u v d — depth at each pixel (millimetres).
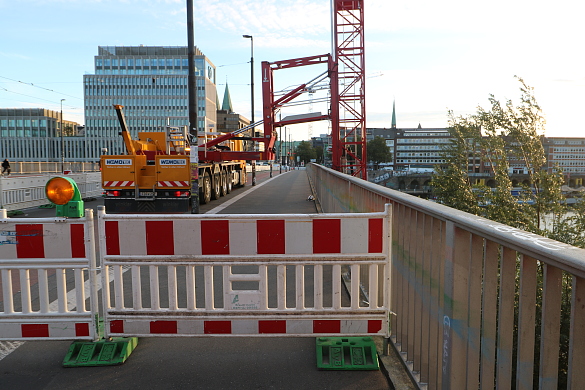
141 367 3422
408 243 3297
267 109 26344
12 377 3270
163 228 3492
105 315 3572
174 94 131625
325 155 92750
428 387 2750
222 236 3492
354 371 3348
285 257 3488
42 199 16609
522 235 1785
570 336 1494
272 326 3549
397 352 3480
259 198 19750
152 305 3562
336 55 37781
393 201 3771
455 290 2316
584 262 1348
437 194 24844
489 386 2072
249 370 3365
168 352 3705
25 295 3564
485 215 20484
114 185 13773
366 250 3488
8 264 3541
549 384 1641
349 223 3473
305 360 3545
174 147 16641
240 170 27953
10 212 14016
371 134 192500
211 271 3537
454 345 2332
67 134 149375
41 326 3580
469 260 2281
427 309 2854
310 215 3467
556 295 1601
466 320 2324
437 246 2688
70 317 3576
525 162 22000
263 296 3537
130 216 3488
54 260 3531
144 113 131250
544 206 19594
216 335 3549
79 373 3330
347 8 37531
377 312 3531
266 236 3486
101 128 133000
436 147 193000
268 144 25609
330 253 3492
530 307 1745
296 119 27406
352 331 3543
